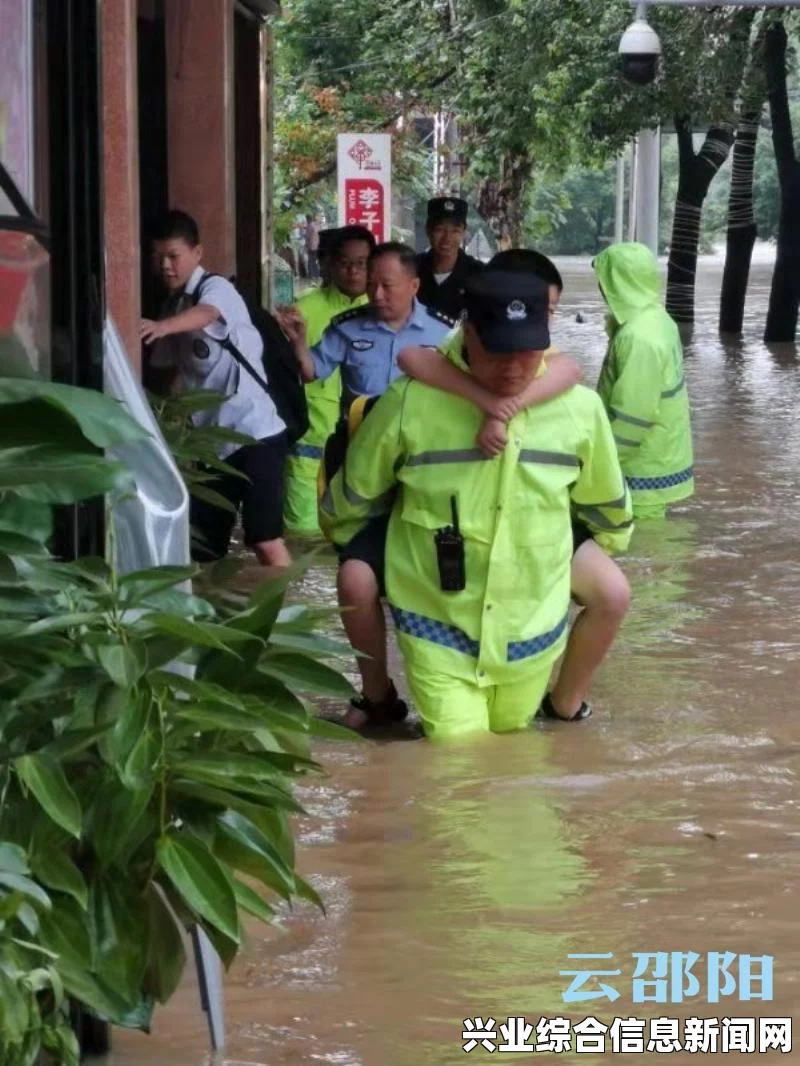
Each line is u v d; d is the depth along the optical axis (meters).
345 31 37.12
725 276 36.03
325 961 6.11
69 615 4.50
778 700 9.43
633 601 11.80
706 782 8.05
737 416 22.05
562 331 36.91
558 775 8.12
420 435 8.42
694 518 14.77
